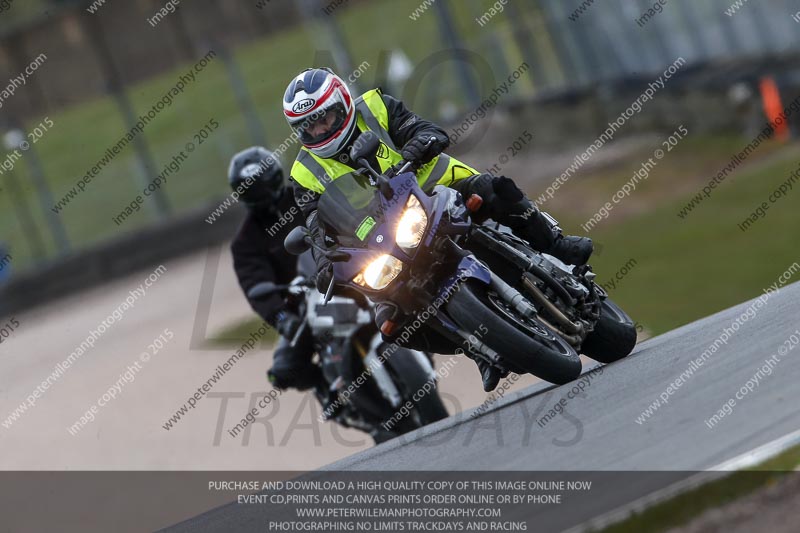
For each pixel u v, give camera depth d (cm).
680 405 1566
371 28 13112
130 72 15600
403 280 1848
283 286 2534
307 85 1938
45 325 7169
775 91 6494
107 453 3775
